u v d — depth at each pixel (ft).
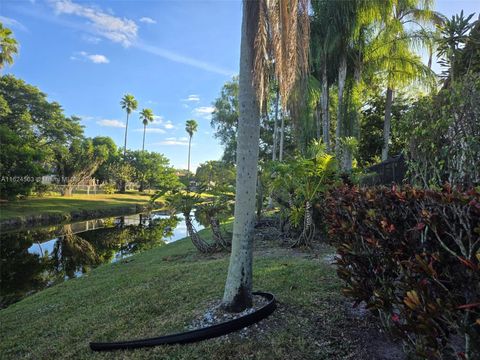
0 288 27.30
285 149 70.03
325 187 20.35
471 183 8.07
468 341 5.21
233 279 10.61
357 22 39.73
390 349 8.32
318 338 9.02
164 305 12.96
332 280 13.66
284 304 11.16
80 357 9.84
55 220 65.26
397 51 41.45
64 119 115.85
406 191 6.80
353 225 8.45
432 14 40.52
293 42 8.93
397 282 6.80
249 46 9.94
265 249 22.77
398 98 52.24
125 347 9.82
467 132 10.49
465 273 5.18
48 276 30.96
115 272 22.52
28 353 11.03
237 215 10.61
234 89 90.38
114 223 67.72
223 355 8.64
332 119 55.93
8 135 66.23
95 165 118.11
